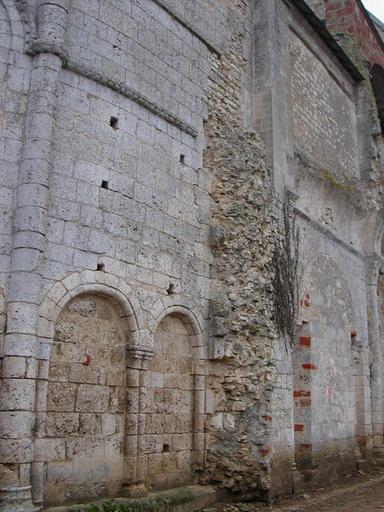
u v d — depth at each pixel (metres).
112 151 10.02
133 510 8.95
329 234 16.56
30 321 8.23
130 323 9.79
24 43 9.23
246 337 11.62
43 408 8.29
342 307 16.88
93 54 9.99
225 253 11.83
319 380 14.66
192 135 11.91
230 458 10.98
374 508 11.12
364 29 22.75
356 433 16.81
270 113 13.88
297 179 14.87
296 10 16.36
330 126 18.12
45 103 9.00
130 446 9.45
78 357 9.06
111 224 9.73
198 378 11.11
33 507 7.80
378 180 20.50
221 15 13.51
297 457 13.74
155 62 11.26
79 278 9.08
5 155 8.75
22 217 8.53
